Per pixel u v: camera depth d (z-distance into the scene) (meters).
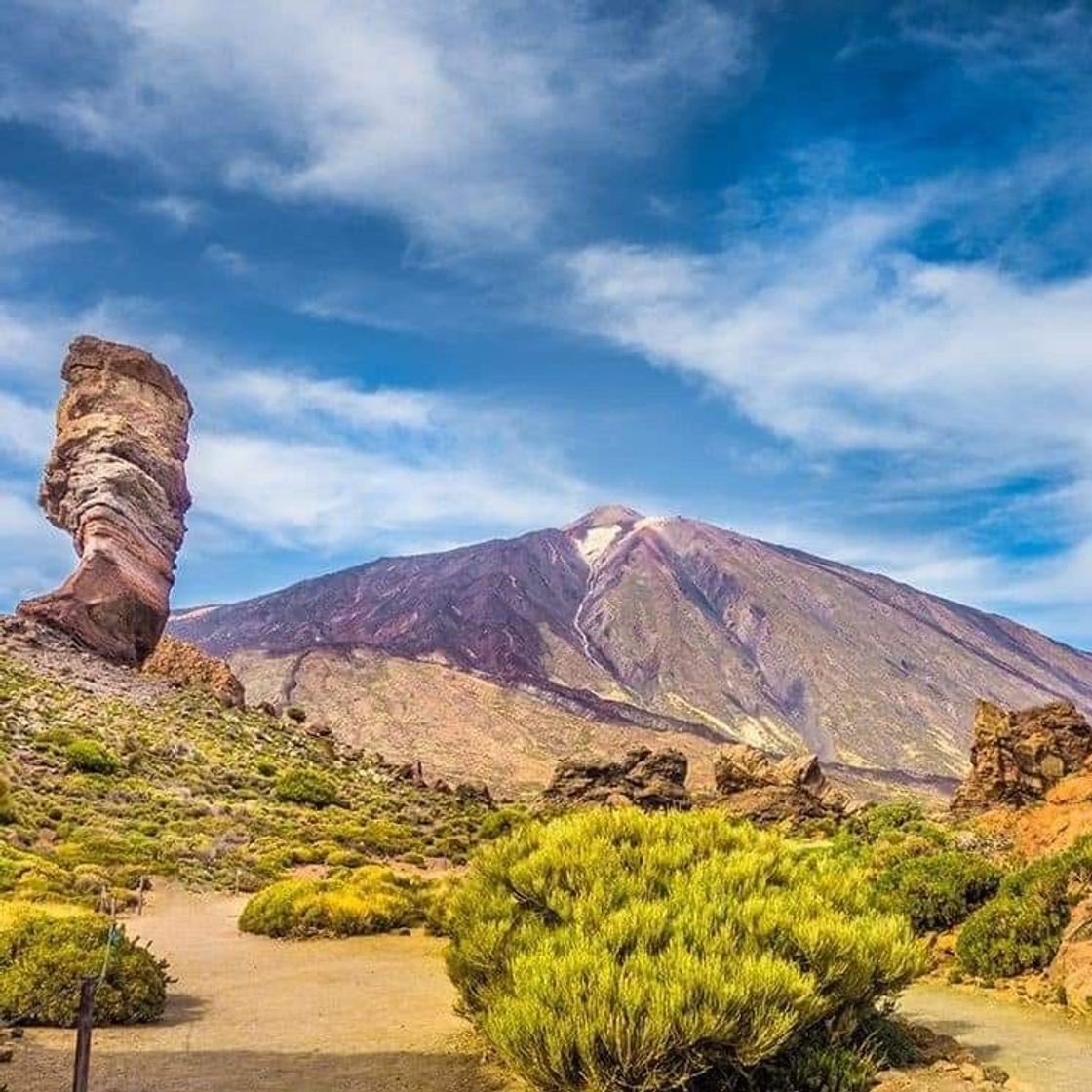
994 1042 10.78
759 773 69.19
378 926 23.80
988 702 51.06
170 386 84.50
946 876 18.09
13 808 36.88
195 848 38.19
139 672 75.44
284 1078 9.62
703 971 8.18
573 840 11.45
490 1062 10.14
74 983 11.99
